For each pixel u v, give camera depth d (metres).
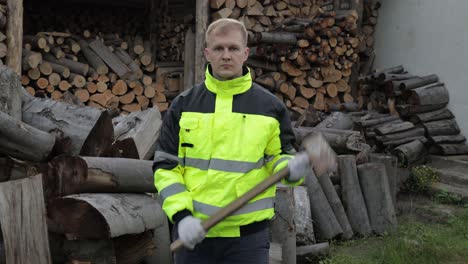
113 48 8.75
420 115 7.64
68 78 7.93
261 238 2.37
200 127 2.31
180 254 2.38
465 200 6.33
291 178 2.18
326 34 8.00
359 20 8.85
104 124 3.90
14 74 4.04
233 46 2.31
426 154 7.50
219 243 2.32
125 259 3.63
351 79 8.96
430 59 8.16
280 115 2.40
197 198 2.31
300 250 4.79
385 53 9.09
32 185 3.33
